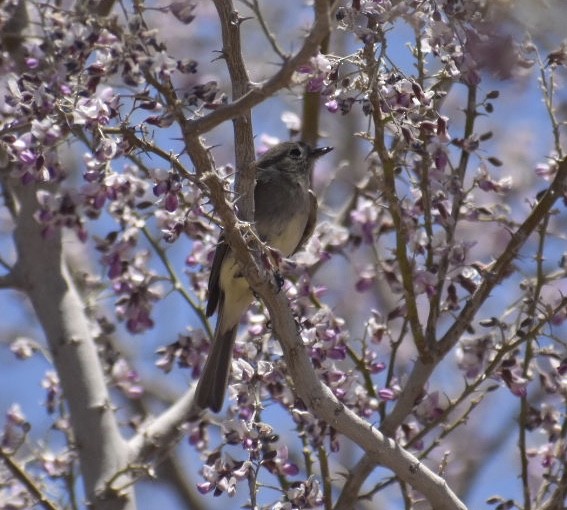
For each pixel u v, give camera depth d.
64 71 8.80
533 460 14.91
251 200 9.29
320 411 9.45
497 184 10.51
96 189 10.25
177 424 12.17
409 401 10.45
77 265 15.91
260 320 10.97
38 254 12.43
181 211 11.23
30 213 12.48
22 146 8.98
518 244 10.29
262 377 9.69
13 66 10.80
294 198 12.67
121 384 12.92
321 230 12.52
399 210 10.05
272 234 12.57
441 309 10.65
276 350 10.66
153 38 8.33
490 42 8.61
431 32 9.10
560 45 10.41
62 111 8.80
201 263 11.57
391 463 9.61
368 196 13.32
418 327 10.27
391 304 18.23
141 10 8.41
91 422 11.93
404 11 8.99
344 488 10.58
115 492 11.45
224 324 11.30
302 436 10.62
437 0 9.05
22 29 11.57
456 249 10.48
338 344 10.28
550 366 11.86
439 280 10.45
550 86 11.38
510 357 10.74
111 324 12.86
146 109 8.48
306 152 12.91
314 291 10.80
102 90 9.85
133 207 11.34
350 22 8.98
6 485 11.69
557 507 10.45
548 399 12.77
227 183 9.15
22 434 11.74
